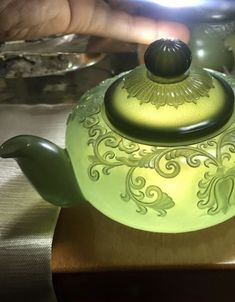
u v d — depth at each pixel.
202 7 0.28
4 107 0.30
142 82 0.19
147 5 0.32
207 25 0.28
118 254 0.21
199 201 0.19
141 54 0.32
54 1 0.30
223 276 0.21
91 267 0.21
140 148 0.19
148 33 0.31
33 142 0.20
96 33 0.32
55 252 0.22
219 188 0.19
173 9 0.29
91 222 0.22
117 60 0.33
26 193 0.24
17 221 0.23
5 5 0.29
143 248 0.21
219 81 0.20
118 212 0.20
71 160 0.21
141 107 0.19
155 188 0.19
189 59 0.19
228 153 0.19
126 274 0.21
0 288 0.22
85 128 0.20
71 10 0.31
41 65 0.32
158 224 0.20
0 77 0.32
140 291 0.22
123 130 0.19
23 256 0.22
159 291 0.22
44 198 0.22
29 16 0.30
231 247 0.21
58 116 0.29
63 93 0.31
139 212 0.20
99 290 0.22
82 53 0.32
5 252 0.22
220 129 0.19
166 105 0.19
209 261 0.21
